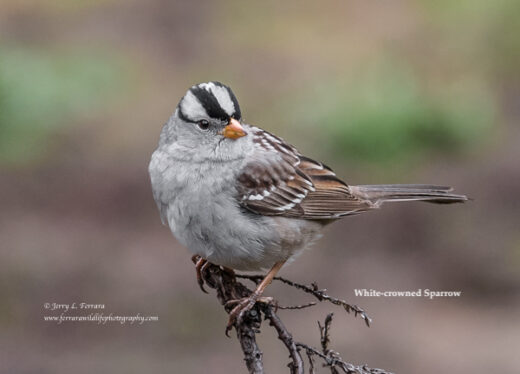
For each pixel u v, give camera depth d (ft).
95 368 35.19
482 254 42.37
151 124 52.34
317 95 51.98
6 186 47.62
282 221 23.34
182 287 39.32
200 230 22.58
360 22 63.93
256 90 54.75
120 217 45.29
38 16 64.18
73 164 49.16
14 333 37.27
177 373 35.12
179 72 57.26
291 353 18.99
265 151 23.73
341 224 44.29
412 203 44.60
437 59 59.06
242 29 63.31
